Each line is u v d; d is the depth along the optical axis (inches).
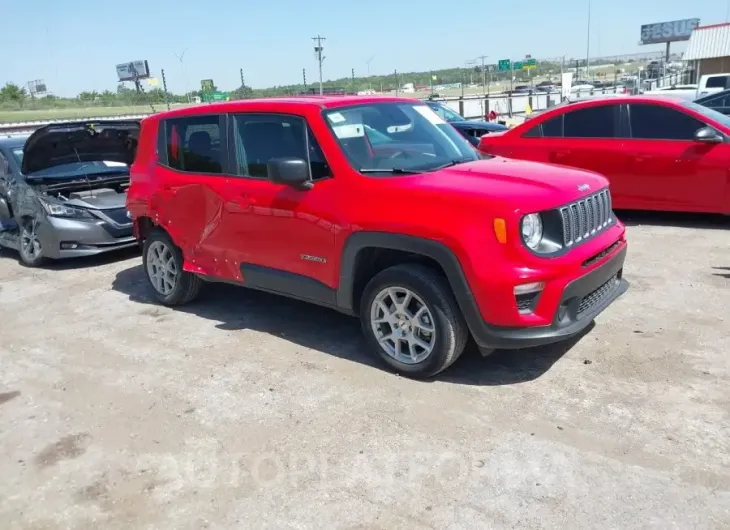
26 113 1551.4
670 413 146.6
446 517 117.6
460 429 145.9
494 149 366.0
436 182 164.4
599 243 168.6
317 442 145.1
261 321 224.8
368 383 171.3
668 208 322.0
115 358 201.3
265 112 195.2
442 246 154.9
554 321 154.1
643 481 123.6
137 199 243.4
